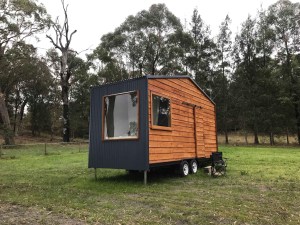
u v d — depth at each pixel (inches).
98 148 387.2
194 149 473.7
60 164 577.9
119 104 378.3
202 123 522.6
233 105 1589.6
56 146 1094.4
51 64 1769.2
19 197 279.0
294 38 1450.5
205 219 204.4
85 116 1947.6
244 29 1598.2
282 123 1406.3
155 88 373.4
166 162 382.0
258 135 1571.1
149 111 353.7
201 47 1731.1
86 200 263.1
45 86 1743.4
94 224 195.9
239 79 1589.6
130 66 1689.2
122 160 361.7
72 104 1943.9
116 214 217.3
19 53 1350.9
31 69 1496.1
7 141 1202.0
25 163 605.6
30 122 1891.0
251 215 214.4
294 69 1396.4
